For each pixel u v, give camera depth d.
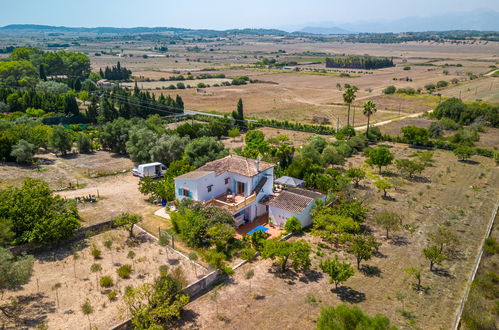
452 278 37.28
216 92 192.75
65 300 32.59
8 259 33.03
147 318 28.64
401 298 33.38
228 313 31.75
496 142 95.06
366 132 97.81
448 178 67.94
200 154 69.12
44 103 120.81
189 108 149.12
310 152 73.25
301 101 168.62
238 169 53.50
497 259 40.78
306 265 37.25
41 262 38.69
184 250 42.16
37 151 79.88
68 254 40.41
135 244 43.00
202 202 49.28
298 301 33.41
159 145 72.69
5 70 155.88
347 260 40.72
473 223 49.81
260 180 53.62
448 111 120.25
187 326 30.05
